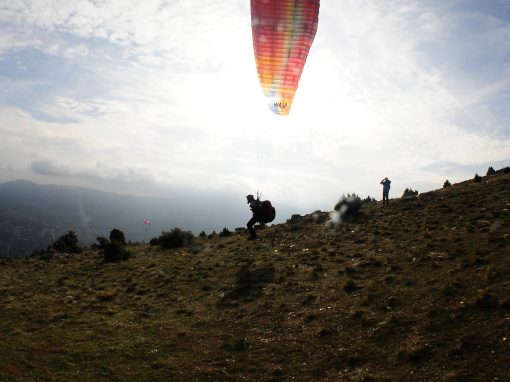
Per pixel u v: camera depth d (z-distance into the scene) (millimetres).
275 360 13070
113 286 22656
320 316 15219
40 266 29453
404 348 12086
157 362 13516
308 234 28047
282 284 19141
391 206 32000
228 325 15922
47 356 14156
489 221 21922
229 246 28859
